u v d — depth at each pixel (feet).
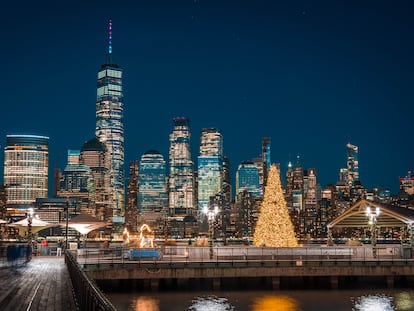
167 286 192.03
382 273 189.88
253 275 185.16
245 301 164.14
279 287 187.11
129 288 187.52
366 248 206.28
